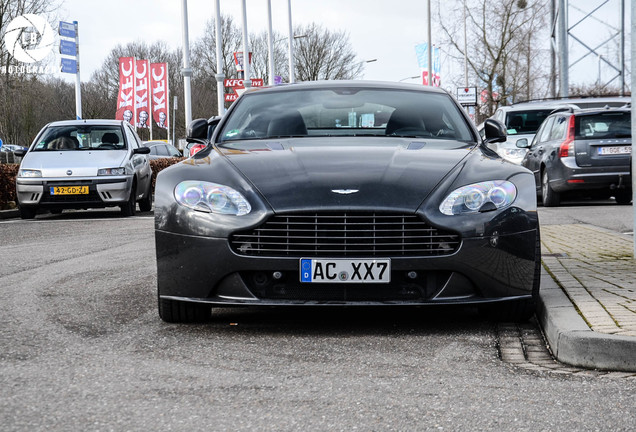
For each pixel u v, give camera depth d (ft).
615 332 13.28
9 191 53.78
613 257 23.58
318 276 15.05
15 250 30.17
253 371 12.64
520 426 9.93
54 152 49.29
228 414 10.39
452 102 21.35
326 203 15.14
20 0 112.16
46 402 10.89
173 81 253.03
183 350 14.11
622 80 107.04
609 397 11.19
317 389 11.60
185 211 15.71
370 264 15.01
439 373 12.53
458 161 16.78
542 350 14.25
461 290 15.40
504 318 16.55
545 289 17.76
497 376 12.37
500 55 119.85
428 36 139.23
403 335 15.42
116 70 256.73
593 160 47.70
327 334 15.49
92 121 52.29
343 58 236.02
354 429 9.80
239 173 16.15
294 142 18.39
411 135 19.39
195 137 21.33
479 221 15.31
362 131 19.53
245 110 20.75
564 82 87.45
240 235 15.30
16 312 17.60
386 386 11.76
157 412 10.46
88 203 46.96
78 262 26.30
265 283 15.47
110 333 15.49
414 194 15.38
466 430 9.78
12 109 131.54
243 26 108.99
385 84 21.99
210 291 15.56
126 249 29.99
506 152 59.52
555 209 47.21
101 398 11.09
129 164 48.85
